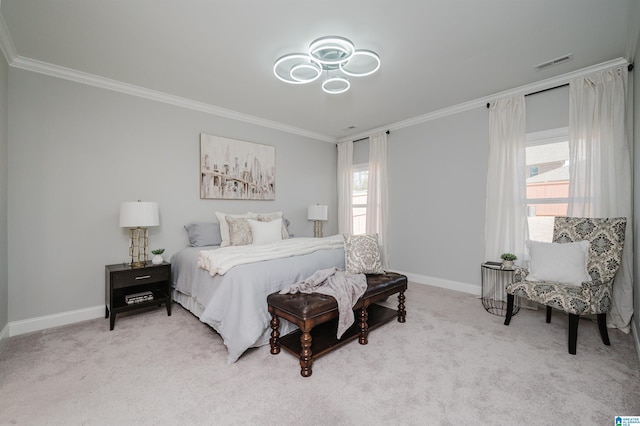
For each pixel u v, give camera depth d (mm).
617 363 1952
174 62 2635
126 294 3055
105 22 2062
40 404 1564
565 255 2406
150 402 1579
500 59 2607
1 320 2314
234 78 2961
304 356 1833
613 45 2381
